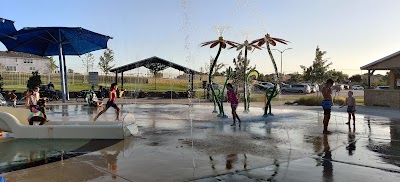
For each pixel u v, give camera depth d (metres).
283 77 73.62
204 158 6.74
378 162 6.45
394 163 6.38
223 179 5.36
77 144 8.14
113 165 6.19
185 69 34.31
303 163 6.36
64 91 24.64
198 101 27.78
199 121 13.12
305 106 23.03
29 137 8.95
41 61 75.81
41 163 6.34
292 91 52.47
